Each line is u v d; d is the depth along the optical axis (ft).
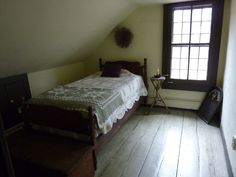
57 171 5.55
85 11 8.81
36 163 5.85
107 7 9.87
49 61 11.23
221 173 6.95
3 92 9.50
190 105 12.78
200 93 12.37
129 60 13.88
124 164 7.59
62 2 7.11
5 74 9.42
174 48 12.54
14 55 8.29
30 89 11.16
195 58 12.17
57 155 6.23
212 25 11.03
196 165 7.40
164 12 11.99
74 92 9.14
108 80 11.63
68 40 10.34
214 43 11.20
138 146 8.82
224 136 8.73
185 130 10.20
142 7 12.56
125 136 9.73
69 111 7.04
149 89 13.80
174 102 13.15
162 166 7.40
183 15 11.83
